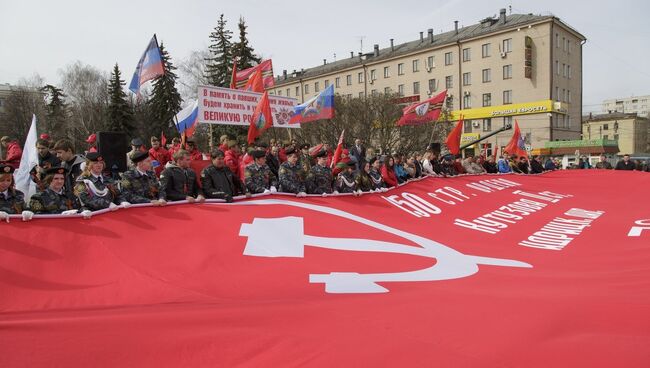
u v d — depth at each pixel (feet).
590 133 273.33
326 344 8.75
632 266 16.71
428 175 36.65
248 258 15.58
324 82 225.76
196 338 8.77
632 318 10.19
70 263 13.41
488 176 40.88
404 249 18.97
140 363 7.99
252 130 27.78
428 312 10.74
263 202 20.81
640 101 480.64
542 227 26.71
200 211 18.11
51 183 15.57
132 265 13.93
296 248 17.15
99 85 161.07
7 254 12.92
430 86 182.60
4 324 8.98
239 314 10.05
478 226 25.86
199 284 13.28
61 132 153.28
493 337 9.20
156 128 117.60
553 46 154.71
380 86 200.44
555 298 12.03
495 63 163.94
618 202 33.94
